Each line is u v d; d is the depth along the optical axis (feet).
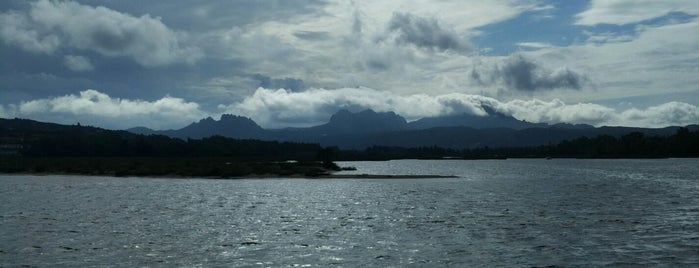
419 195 274.77
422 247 127.75
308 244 131.54
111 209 205.46
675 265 108.06
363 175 470.39
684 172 546.67
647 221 169.89
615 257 115.44
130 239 138.21
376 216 185.78
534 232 148.66
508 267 107.65
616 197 263.08
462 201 241.14
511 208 210.18
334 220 175.42
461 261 112.98
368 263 111.45
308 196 266.98
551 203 231.30
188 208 210.18
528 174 542.16
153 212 196.44
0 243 131.95
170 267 107.86
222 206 217.77
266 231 151.94
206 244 131.23
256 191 299.99
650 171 575.79
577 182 394.11
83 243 132.16
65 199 247.70
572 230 151.64
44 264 109.81
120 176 472.44
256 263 111.34
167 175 470.80
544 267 107.34
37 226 160.45
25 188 322.34
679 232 147.33
